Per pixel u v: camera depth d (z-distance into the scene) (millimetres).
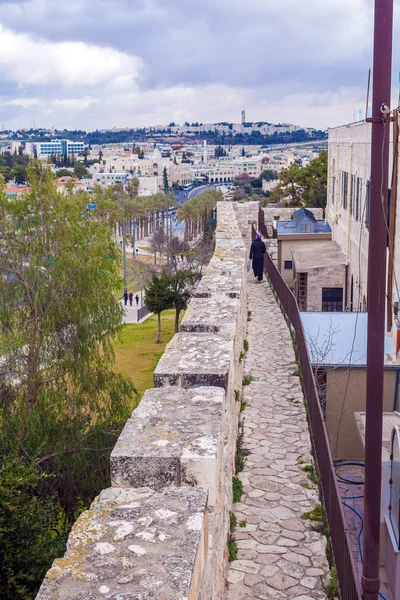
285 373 13633
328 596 6586
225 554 6699
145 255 122688
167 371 6836
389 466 8789
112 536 3602
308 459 9617
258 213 37062
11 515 8555
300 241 31984
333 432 12578
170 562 3338
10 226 18078
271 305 20500
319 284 26016
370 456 5918
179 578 3195
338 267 25781
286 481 8953
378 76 5301
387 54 5254
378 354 5730
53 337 17812
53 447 16703
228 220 28578
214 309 10461
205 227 103688
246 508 8234
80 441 16734
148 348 46625
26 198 18484
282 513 8117
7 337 17125
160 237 102625
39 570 8359
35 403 17344
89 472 16906
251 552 7297
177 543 3523
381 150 5391
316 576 6902
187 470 4598
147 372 39312
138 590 3111
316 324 14977
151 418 5375
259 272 24922
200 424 5258
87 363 18188
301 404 11836
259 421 11062
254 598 6523
